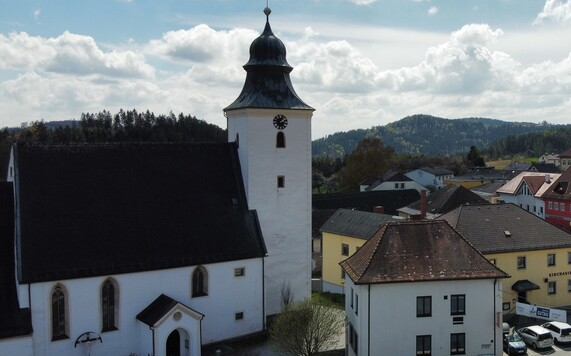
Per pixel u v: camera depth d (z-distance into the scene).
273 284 51.16
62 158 44.09
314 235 81.38
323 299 56.78
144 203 45.50
